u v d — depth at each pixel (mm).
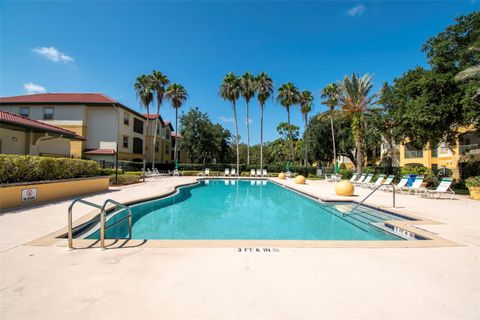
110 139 27562
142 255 3607
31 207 7473
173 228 6711
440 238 4637
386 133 19922
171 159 46250
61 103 26234
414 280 2914
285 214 8734
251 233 6285
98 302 2357
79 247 3922
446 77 12039
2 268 3113
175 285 2715
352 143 31234
